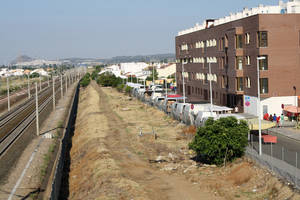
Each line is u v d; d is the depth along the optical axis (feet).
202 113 155.53
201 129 108.68
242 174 95.04
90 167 113.29
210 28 233.55
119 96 367.25
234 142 103.45
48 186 98.43
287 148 114.83
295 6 185.78
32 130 184.96
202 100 253.24
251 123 129.90
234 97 200.95
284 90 172.45
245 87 186.39
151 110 244.42
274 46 170.50
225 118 108.27
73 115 261.65
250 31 178.29
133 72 625.82
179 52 310.04
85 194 93.45
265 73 170.60
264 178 88.89
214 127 105.81
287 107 163.73
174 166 113.19
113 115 230.07
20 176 105.81
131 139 155.53
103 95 381.60
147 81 453.99
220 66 217.77
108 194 87.04
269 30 169.68
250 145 119.03
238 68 190.80
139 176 104.53
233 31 191.11
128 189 90.02
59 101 333.01
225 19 238.07
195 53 268.00
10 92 466.29
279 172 85.81
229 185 92.43
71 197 95.66
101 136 160.76
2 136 168.25
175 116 197.77
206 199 85.46
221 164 107.65
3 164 117.39
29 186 97.81
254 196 83.25
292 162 94.17
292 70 172.24
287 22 170.50
